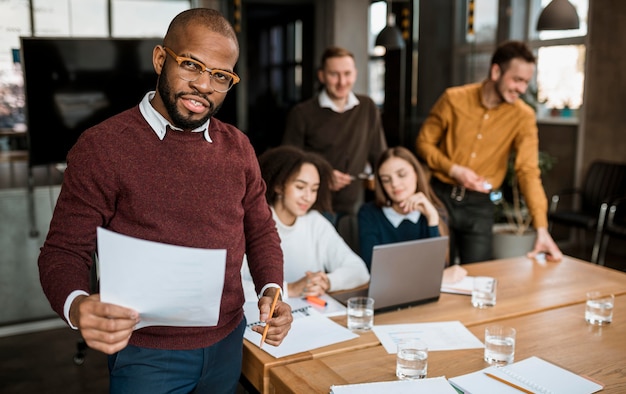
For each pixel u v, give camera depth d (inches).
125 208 55.2
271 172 99.6
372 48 282.8
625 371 68.4
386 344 74.8
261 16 352.5
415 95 241.8
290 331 77.7
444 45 243.6
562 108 244.7
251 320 81.0
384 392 60.7
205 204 57.5
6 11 165.8
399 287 86.7
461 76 246.5
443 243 89.0
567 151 242.2
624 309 89.7
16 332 155.6
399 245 84.0
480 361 70.2
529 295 95.7
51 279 50.9
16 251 156.8
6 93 166.1
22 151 167.9
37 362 137.3
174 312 51.8
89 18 178.9
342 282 96.4
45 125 153.6
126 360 58.0
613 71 222.4
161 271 49.1
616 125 223.1
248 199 65.2
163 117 56.4
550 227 213.9
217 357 61.4
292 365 68.7
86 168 53.2
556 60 243.6
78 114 156.7
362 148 148.6
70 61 153.9
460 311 87.7
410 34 239.0
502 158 137.9
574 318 85.7
